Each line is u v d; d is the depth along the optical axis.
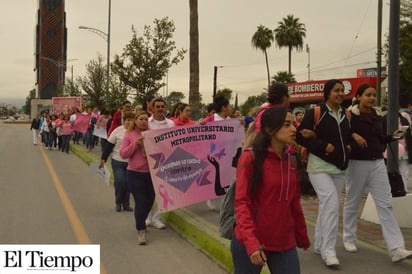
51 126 25.31
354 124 5.96
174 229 7.75
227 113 8.83
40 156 21.50
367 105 5.93
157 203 7.24
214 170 7.82
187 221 7.49
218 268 5.80
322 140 5.69
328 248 5.65
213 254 6.10
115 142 8.76
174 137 7.43
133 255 6.36
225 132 7.91
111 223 8.20
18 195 10.91
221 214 3.77
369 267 5.64
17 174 14.77
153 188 7.23
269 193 3.45
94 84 41.62
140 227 6.88
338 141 5.71
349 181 6.17
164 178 7.29
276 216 3.48
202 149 7.71
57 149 26.12
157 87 22.23
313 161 5.81
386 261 5.86
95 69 42.16
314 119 5.71
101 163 8.62
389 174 6.32
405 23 31.08
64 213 8.98
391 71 7.64
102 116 18.38
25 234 7.41
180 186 7.50
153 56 21.94
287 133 3.40
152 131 7.14
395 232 5.81
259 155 3.43
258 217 3.48
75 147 24.27
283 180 3.47
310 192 10.03
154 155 7.12
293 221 3.68
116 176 9.09
